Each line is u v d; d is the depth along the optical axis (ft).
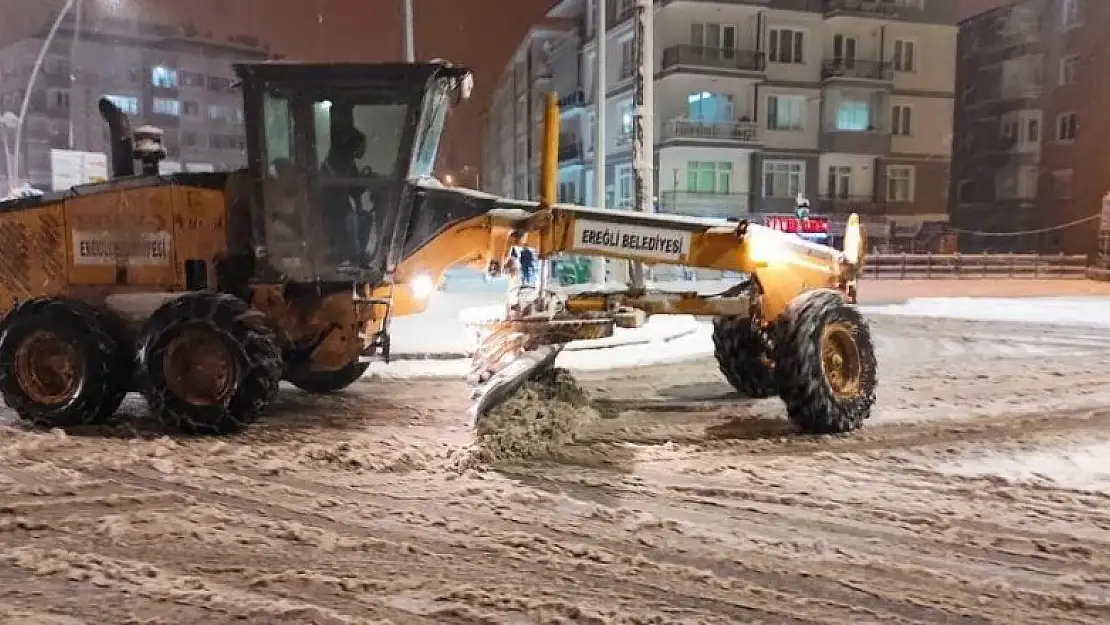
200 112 223.30
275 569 14.96
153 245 25.81
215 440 23.39
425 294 25.86
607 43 140.97
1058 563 15.65
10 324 24.89
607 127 141.18
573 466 21.45
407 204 24.53
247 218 25.44
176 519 17.28
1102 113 135.33
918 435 24.97
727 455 22.65
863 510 18.37
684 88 129.39
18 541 16.19
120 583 14.32
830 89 134.00
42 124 197.57
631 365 38.17
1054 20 143.23
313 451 22.11
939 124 141.38
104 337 24.84
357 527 17.06
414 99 24.02
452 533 16.76
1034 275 117.29
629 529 17.08
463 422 26.08
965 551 16.17
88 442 23.29
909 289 95.14
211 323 23.30
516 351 25.22
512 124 205.05
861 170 138.00
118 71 209.67
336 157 24.43
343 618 13.07
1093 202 137.08
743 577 14.90
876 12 135.33
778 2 131.85
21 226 26.61
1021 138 147.64
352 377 30.71
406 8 67.41
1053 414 27.96
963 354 42.65
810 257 26.68
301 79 23.98
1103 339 48.91
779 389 25.07
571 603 13.73
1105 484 20.29
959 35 159.12
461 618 13.19
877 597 14.17
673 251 24.76
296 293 25.09
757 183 132.16
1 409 27.50
